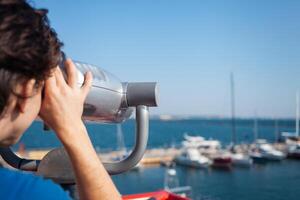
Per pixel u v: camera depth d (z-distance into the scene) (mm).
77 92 1382
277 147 68750
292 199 39062
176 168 55125
